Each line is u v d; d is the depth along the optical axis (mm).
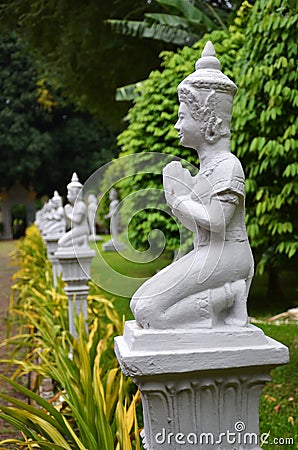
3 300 9828
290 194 5309
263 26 4715
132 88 8617
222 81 2213
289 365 4809
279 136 5160
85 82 13484
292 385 4344
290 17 4496
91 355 3717
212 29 8039
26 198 29094
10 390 4883
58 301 5340
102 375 3646
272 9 4707
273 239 5953
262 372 2176
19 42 13672
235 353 2102
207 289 2191
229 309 2252
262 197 5754
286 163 5316
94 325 4121
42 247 11391
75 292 4609
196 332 2123
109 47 11547
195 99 2205
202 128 2227
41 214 13219
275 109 4910
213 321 2182
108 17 11359
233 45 6500
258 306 7523
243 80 5109
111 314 4742
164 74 6910
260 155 5098
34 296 5887
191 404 2156
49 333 4461
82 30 11656
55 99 25203
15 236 30109
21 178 27219
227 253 2215
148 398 2123
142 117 6898
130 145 7125
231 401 2189
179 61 6910
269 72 4781
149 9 10797
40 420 2570
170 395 2129
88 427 2678
